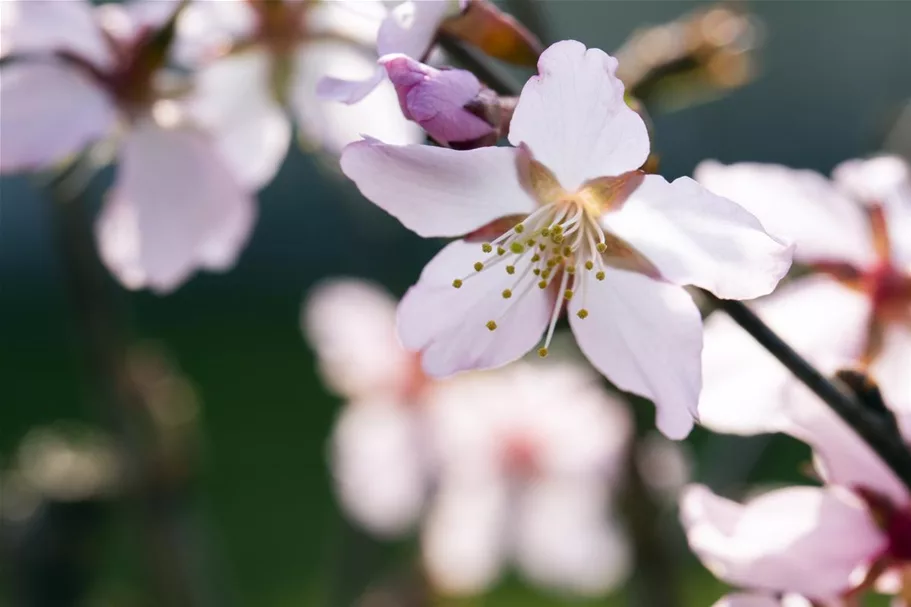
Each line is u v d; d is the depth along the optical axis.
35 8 0.24
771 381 0.22
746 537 0.21
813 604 0.21
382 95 0.25
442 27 0.21
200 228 0.26
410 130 0.26
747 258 0.20
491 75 0.21
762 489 0.28
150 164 0.26
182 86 0.26
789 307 0.24
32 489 0.31
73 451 0.32
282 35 0.26
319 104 0.26
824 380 0.20
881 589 0.21
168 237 0.26
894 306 0.23
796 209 0.24
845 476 0.21
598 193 0.21
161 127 0.26
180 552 0.30
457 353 0.21
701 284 0.20
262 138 0.26
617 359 0.21
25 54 0.25
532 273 0.21
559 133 0.20
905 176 0.24
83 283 0.30
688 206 0.20
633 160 0.20
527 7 0.24
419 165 0.20
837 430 0.22
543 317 0.21
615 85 0.20
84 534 0.30
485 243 0.21
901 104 0.28
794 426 0.22
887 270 0.23
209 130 0.26
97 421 0.32
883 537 0.21
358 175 0.20
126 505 0.31
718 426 0.22
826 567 0.21
